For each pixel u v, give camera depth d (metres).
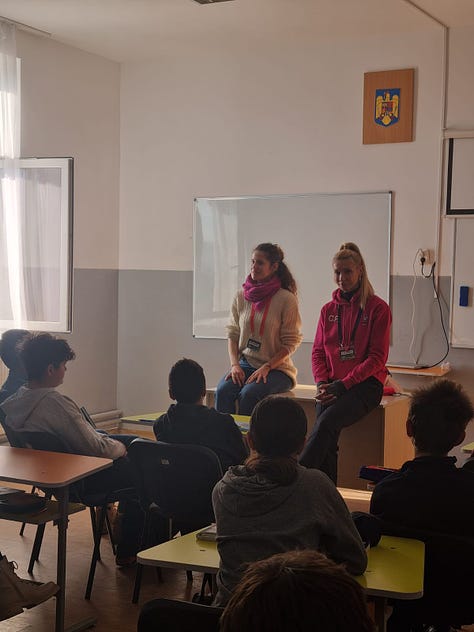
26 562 3.96
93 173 7.12
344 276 4.64
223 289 7.02
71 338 7.00
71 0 5.64
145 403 7.45
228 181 6.96
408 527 2.25
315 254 6.62
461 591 2.16
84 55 6.96
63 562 3.03
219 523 2.01
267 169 6.80
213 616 1.60
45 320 6.09
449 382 2.43
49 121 6.63
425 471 2.28
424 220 6.22
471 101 6.05
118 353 7.49
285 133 6.71
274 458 2.04
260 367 5.30
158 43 6.73
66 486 3.02
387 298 6.35
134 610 3.40
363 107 6.40
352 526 1.99
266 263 5.37
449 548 2.15
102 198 7.24
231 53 6.89
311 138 6.61
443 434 2.30
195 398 3.38
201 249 7.11
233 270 6.97
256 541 1.94
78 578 3.75
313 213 6.62
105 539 4.32
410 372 6.00
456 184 6.09
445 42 6.09
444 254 6.16
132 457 3.37
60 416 3.48
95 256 7.21
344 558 1.96
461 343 6.09
